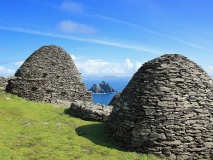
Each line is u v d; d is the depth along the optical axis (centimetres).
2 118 1541
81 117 1803
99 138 1354
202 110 1205
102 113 1748
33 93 2175
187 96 1218
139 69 1419
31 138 1276
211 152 1150
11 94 2153
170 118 1162
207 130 1171
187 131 1144
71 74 2669
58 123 1623
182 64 1319
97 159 1088
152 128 1162
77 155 1120
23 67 2608
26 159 1021
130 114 1252
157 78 1271
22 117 1633
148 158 1089
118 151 1187
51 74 2534
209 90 1291
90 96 2752
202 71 1362
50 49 2680
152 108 1200
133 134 1197
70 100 2589
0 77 2631
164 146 1125
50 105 2130
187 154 1119
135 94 1291
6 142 1163
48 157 1071
